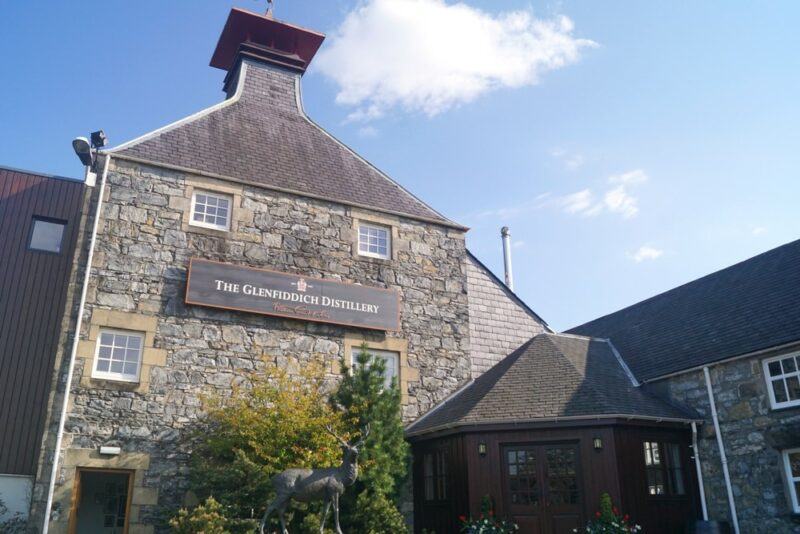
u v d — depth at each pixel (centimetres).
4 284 1334
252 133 1502
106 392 1105
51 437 1048
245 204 1335
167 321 1188
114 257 1184
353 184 1522
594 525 1034
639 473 1101
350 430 1115
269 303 1273
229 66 1859
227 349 1220
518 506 1105
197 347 1198
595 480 1078
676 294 1619
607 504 1041
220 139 1433
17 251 1366
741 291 1368
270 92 1636
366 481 1091
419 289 1471
